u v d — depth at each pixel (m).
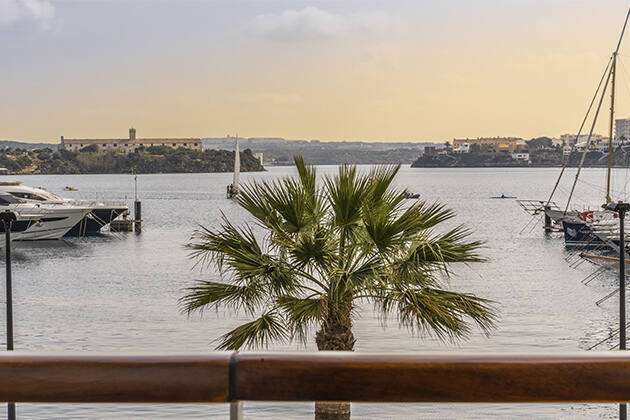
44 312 35.34
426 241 11.89
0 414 18.80
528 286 43.22
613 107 62.38
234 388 1.95
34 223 60.62
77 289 43.03
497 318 33.00
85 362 1.95
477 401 1.93
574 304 36.94
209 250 12.28
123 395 1.95
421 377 1.93
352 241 12.20
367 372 1.93
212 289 12.32
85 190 191.12
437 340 27.22
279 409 19.06
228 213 111.38
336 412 12.12
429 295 11.98
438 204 11.97
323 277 12.46
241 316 32.69
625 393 1.91
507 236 74.88
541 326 31.28
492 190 186.12
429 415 19.00
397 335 27.81
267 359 1.95
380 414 19.11
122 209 72.56
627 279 45.12
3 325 32.41
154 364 1.95
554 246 65.75
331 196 12.00
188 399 1.96
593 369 1.91
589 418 18.70
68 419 18.39
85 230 71.81
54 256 58.62
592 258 50.25
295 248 12.20
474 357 1.94
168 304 37.16
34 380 1.95
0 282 45.94
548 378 1.91
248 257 12.16
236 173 143.12
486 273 48.75
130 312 34.94
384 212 11.97
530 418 18.77
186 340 28.69
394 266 12.02
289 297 12.24
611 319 32.91
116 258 57.69
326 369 1.94
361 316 30.95
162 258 57.69
